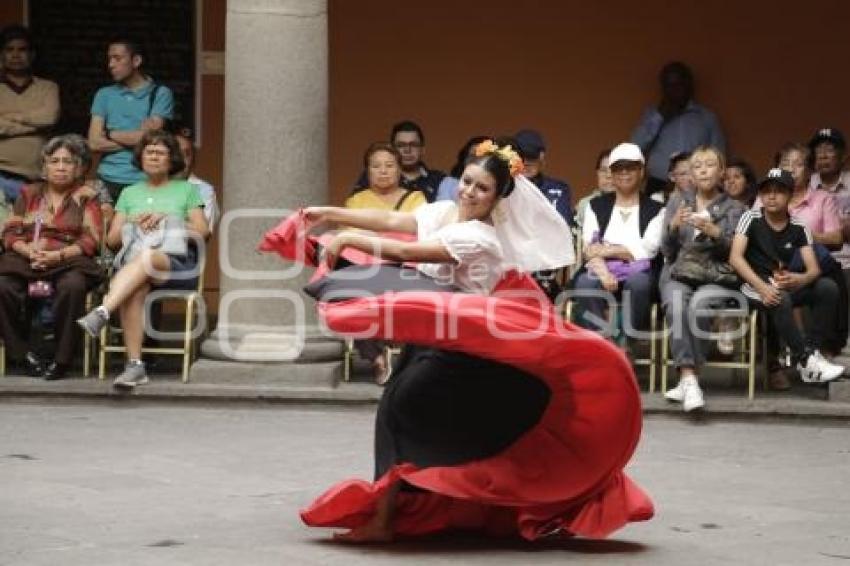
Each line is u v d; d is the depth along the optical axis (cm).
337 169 2105
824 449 1441
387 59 2103
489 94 2098
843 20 2070
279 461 1334
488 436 1031
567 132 2094
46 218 1645
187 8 2081
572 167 2097
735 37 2078
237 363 1614
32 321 1694
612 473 1043
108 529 1081
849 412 1561
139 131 1825
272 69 1619
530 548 1054
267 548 1035
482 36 2098
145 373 1616
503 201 1055
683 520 1144
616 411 1025
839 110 2078
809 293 1627
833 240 1730
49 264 1625
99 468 1290
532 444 1037
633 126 2089
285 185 1623
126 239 1633
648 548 1059
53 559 998
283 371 1609
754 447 1442
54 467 1291
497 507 1080
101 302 1686
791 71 2080
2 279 1633
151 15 2081
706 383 1725
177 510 1144
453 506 1072
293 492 1213
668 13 2081
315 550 1032
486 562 1014
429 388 1030
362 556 1020
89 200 1662
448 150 2094
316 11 1631
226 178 1639
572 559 1027
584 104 2095
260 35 1619
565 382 1018
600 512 1045
